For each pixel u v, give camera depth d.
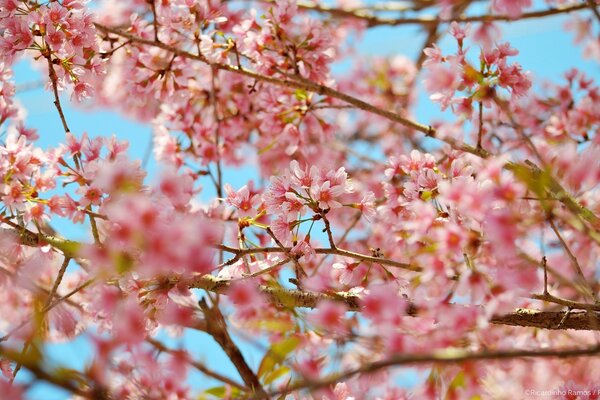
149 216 2.69
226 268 3.47
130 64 4.42
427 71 3.95
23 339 2.94
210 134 4.94
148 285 3.29
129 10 5.55
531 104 4.80
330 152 5.42
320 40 4.30
